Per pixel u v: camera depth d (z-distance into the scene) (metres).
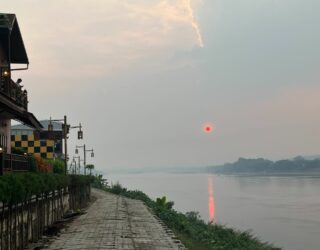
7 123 24.19
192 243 20.61
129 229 21.34
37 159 24.39
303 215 77.19
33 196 18.00
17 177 14.28
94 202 42.62
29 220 17.30
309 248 44.69
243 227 59.53
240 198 119.94
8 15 21.06
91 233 19.84
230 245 26.42
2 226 13.40
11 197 13.56
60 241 17.77
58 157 43.53
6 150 23.77
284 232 56.31
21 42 22.44
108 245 16.42
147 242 17.28
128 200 47.56
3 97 16.67
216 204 98.00
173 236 19.34
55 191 24.09
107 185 77.19
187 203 99.69
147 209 35.41
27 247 16.73
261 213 79.44
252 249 27.61
